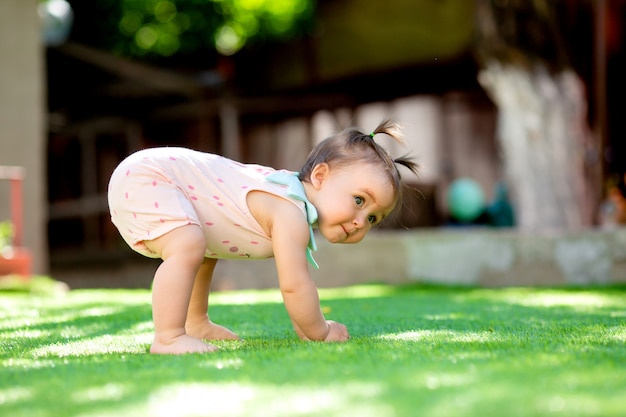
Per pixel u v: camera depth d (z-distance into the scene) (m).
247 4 17.34
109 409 1.44
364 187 2.74
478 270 7.54
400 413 1.31
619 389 1.51
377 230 12.95
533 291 6.45
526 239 7.49
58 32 15.62
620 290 6.41
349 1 13.68
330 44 13.95
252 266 8.55
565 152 8.84
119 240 15.20
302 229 2.67
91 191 14.98
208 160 2.77
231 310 4.11
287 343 2.53
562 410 1.32
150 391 1.59
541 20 8.87
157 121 15.14
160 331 2.44
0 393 1.63
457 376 1.67
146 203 2.58
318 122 14.98
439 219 14.12
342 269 7.97
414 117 14.36
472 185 13.91
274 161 15.30
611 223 10.23
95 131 14.84
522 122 8.90
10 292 6.39
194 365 1.95
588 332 2.76
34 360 2.20
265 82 14.59
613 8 12.59
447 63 13.05
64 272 13.58
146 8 17.12
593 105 11.55
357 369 1.79
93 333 3.09
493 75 9.02
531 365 1.82
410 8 13.06
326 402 1.43
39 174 9.34
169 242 2.54
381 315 3.82
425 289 7.01
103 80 13.51
